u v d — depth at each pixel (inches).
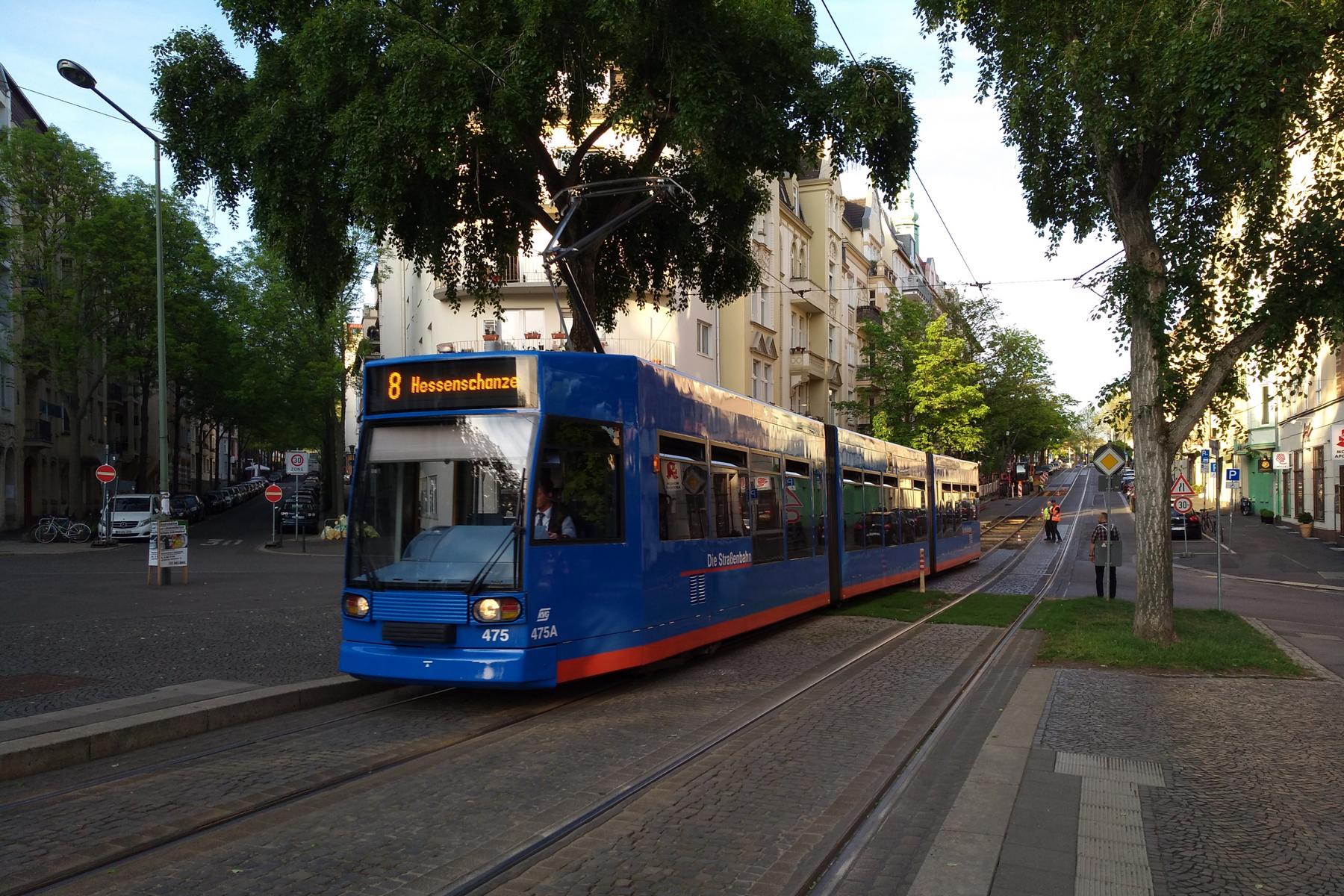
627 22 486.9
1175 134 457.1
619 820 225.8
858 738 305.9
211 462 4001.0
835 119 543.8
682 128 513.3
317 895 181.5
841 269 2032.5
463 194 610.5
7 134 1507.1
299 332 1704.0
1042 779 258.2
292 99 538.9
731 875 192.2
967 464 1200.2
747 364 1480.1
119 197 1558.8
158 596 693.3
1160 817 228.2
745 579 490.3
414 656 332.2
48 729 276.4
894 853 208.5
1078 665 440.8
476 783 254.4
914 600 768.3
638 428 391.2
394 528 347.9
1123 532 1859.0
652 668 424.8
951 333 2010.3
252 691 337.1
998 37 490.6
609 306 711.1
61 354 1546.5
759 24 539.8
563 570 345.4
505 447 343.6
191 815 224.1
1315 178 475.5
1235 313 489.7
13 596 686.5
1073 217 527.2
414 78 491.8
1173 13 422.3
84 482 2107.5
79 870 192.1
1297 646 517.3
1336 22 426.9
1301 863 200.1
